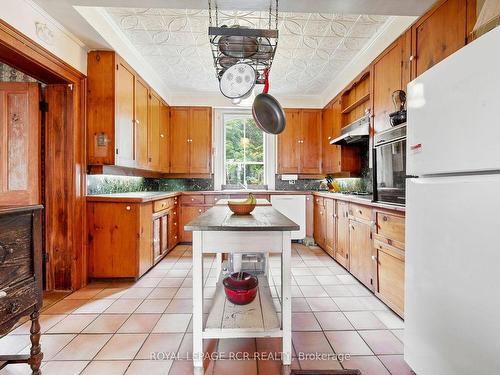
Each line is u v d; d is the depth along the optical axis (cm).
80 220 263
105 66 270
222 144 511
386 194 218
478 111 95
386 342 176
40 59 209
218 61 215
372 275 242
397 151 201
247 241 150
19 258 125
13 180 247
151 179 483
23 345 171
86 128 267
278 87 443
